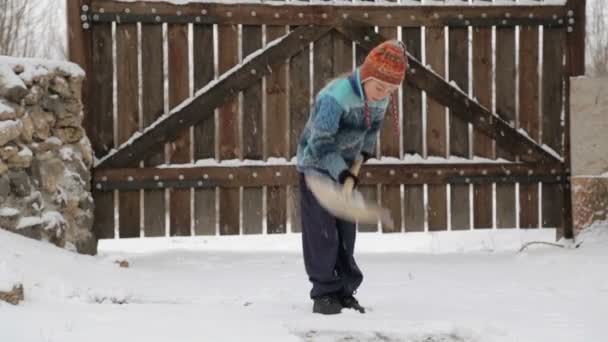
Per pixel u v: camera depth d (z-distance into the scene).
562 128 10.84
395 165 10.42
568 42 10.81
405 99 10.57
